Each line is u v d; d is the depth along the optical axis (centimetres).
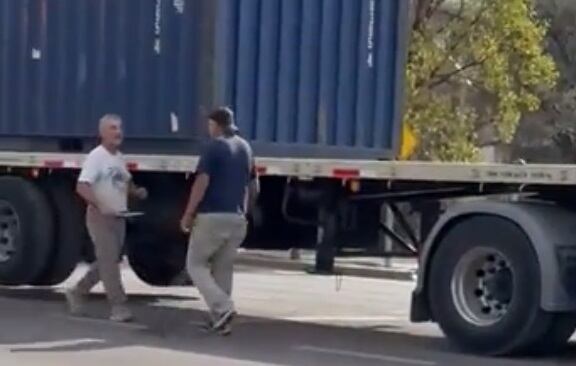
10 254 1505
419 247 1209
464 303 1129
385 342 1216
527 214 1083
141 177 1428
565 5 3869
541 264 1067
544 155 3859
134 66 1517
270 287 1836
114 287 1296
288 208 1302
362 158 1559
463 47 2575
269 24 1481
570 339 1245
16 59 1609
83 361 1055
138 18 1513
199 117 1466
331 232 1264
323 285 1895
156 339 1184
